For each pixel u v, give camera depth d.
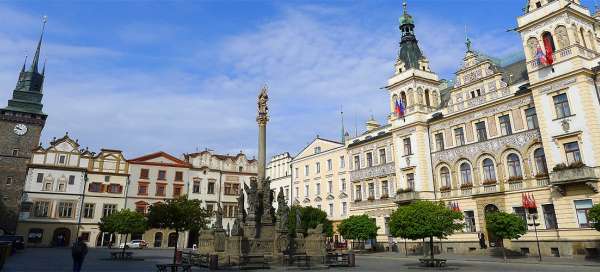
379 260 42.66
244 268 29.61
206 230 39.44
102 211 80.81
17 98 83.94
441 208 33.16
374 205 63.22
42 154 79.06
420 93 59.28
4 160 77.25
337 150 74.44
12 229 73.38
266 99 41.03
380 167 63.44
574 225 38.75
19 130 80.19
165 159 89.38
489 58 55.53
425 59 61.91
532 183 43.47
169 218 37.78
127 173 84.69
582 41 42.03
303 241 37.09
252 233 34.88
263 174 38.75
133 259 42.47
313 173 79.69
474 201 49.28
